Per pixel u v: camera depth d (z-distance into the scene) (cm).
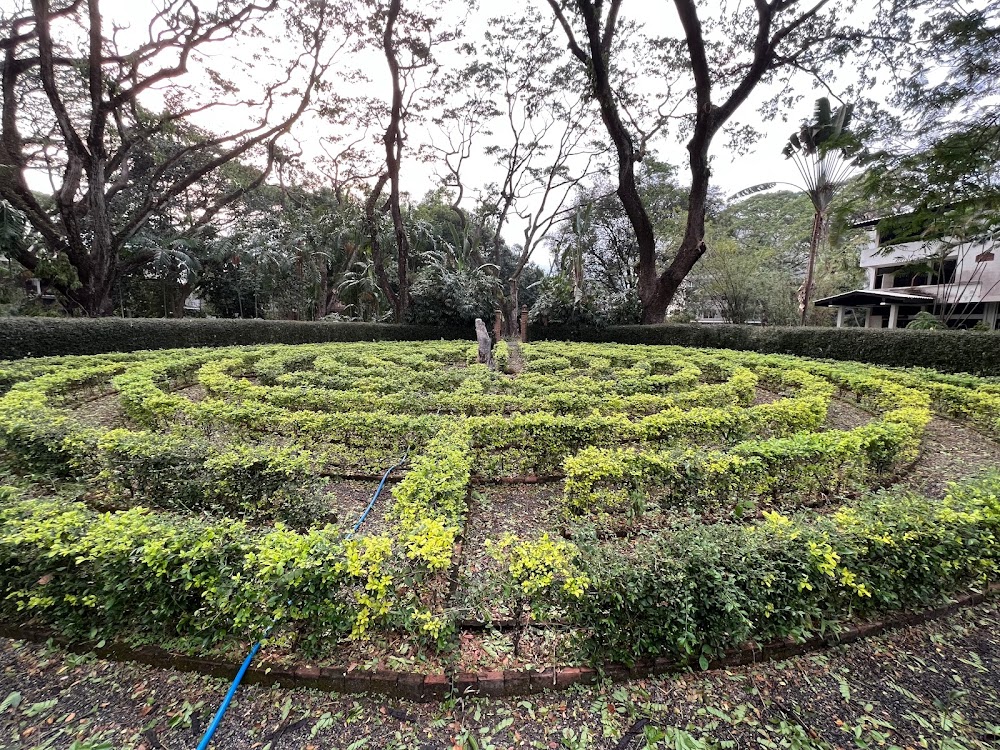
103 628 244
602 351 1256
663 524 368
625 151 1730
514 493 443
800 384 790
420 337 1903
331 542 253
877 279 2188
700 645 237
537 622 257
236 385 645
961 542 273
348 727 211
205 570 237
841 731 211
